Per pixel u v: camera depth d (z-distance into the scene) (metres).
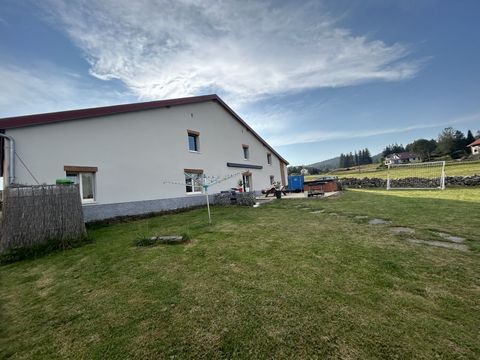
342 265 3.68
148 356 2.01
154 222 8.73
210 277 3.50
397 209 8.50
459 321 2.25
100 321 2.58
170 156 12.18
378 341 2.01
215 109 15.95
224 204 13.25
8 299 3.26
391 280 3.12
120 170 9.88
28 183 7.48
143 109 10.87
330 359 1.85
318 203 11.66
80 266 4.38
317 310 2.51
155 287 3.29
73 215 6.02
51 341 2.31
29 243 5.36
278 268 3.70
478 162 32.03
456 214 7.09
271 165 23.44
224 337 2.17
